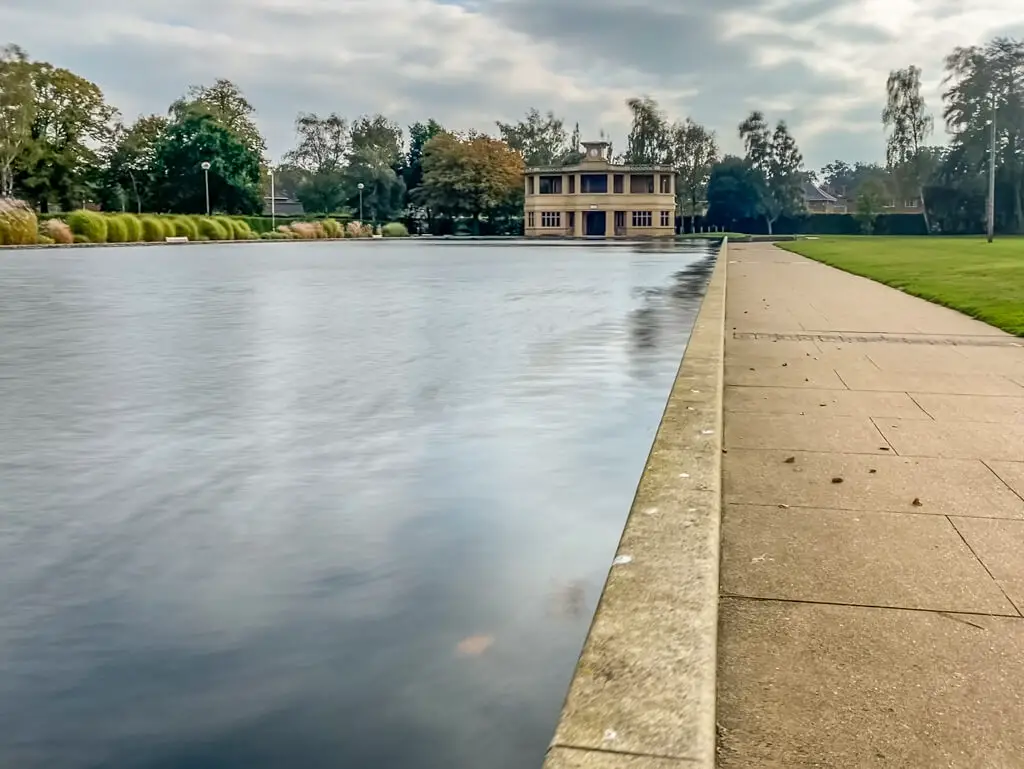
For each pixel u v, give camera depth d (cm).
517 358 888
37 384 750
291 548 372
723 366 785
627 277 2225
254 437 564
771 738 210
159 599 322
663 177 8544
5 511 421
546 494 445
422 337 1055
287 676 265
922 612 282
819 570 317
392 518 409
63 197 7375
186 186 7956
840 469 453
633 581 280
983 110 7781
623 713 204
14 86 6669
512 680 261
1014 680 238
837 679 239
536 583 335
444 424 598
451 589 329
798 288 1800
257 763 223
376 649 282
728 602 290
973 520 372
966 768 199
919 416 584
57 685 262
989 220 5459
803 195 9625
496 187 8825
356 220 8475
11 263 3075
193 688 260
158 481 469
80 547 374
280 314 1338
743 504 394
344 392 713
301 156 10300
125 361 879
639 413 632
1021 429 544
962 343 949
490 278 2209
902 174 8756
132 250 4459
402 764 221
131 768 223
